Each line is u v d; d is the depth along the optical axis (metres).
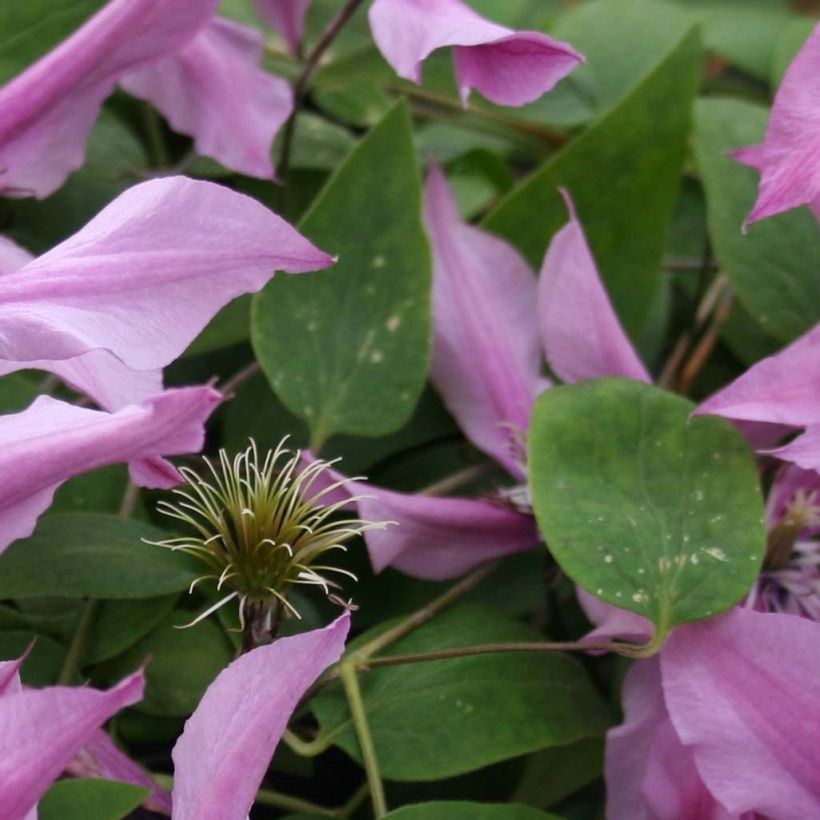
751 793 0.57
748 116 0.68
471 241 0.65
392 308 0.64
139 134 0.70
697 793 0.58
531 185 0.66
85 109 0.62
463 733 0.60
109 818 0.56
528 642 0.60
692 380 0.68
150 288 0.55
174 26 0.61
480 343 0.64
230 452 0.65
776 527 0.62
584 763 0.61
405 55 0.58
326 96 0.72
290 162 0.69
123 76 0.62
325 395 0.64
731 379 0.68
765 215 0.58
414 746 0.60
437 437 0.66
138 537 0.61
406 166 0.64
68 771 0.57
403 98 0.64
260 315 0.64
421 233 0.64
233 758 0.54
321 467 0.59
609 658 0.63
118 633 0.61
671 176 0.66
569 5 0.77
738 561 0.59
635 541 0.59
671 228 0.70
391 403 0.64
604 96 0.72
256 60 0.65
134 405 0.55
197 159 0.69
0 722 0.53
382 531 0.61
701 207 0.71
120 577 0.60
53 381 0.65
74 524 0.61
